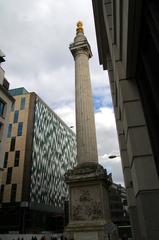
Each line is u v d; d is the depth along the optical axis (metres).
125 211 82.62
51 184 69.25
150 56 5.99
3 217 52.88
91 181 31.30
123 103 7.53
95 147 36.00
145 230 5.67
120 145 14.58
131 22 6.02
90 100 39.66
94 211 29.42
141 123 6.98
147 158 6.37
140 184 6.11
